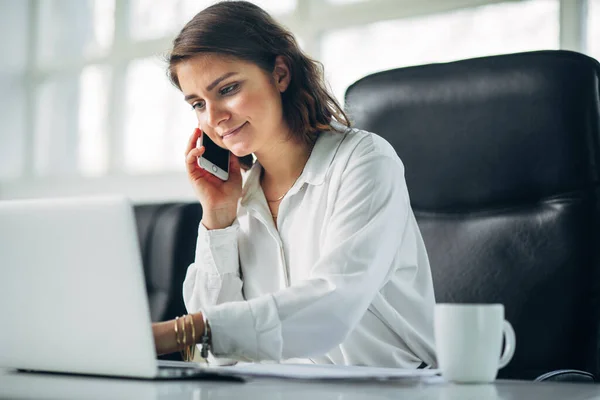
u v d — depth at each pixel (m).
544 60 1.85
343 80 3.79
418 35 3.55
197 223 2.64
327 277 1.47
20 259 1.14
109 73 4.72
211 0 4.34
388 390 1.00
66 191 4.81
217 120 1.80
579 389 1.05
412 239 1.81
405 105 1.99
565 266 1.76
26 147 5.02
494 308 1.10
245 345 1.31
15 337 1.17
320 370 1.20
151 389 0.96
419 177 1.96
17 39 5.03
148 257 2.62
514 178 1.86
